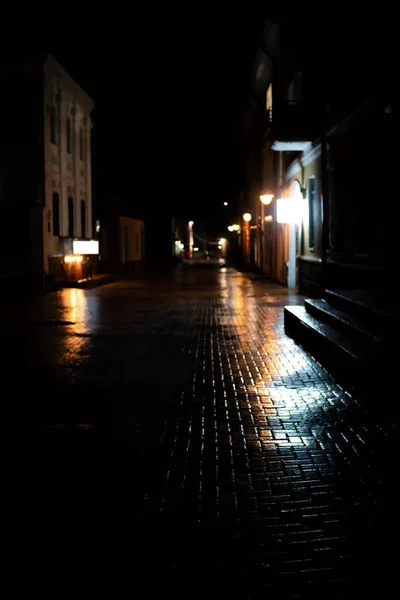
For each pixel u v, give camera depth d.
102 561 3.46
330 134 14.33
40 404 6.87
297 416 6.34
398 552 3.54
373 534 3.75
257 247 37.44
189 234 78.25
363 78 11.84
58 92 25.25
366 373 6.69
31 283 22.02
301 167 19.53
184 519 3.98
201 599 3.09
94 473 4.81
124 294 22.09
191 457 5.16
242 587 3.19
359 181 12.48
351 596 3.11
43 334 12.12
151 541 3.69
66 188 26.64
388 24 10.23
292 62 20.31
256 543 3.66
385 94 10.33
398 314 7.80
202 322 14.01
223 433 5.81
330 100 14.72
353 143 12.62
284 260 25.39
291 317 11.73
